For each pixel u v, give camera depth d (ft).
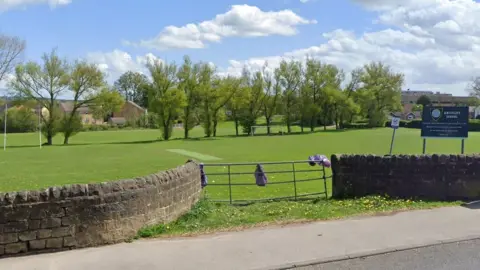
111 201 25.40
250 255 23.30
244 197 50.42
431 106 45.78
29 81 198.70
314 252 23.63
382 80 303.89
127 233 26.07
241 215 32.42
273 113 275.18
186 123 238.68
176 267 21.72
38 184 73.72
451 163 36.42
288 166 88.38
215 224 29.58
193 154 132.98
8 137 239.30
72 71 204.03
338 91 286.66
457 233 26.76
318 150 140.05
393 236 26.30
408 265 21.76
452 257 22.81
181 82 236.84
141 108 437.58
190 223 29.71
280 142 182.19
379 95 306.14
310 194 45.55
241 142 187.21
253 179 69.51
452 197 36.42
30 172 91.56
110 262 22.38
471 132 240.53
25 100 201.26
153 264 22.13
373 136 209.77
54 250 23.79
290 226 28.78
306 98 278.05
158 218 28.45
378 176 37.96
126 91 479.41
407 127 296.30
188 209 32.45
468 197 36.35
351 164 39.40
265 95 270.46
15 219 23.04
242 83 258.57
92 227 24.72
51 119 200.34
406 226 28.40
